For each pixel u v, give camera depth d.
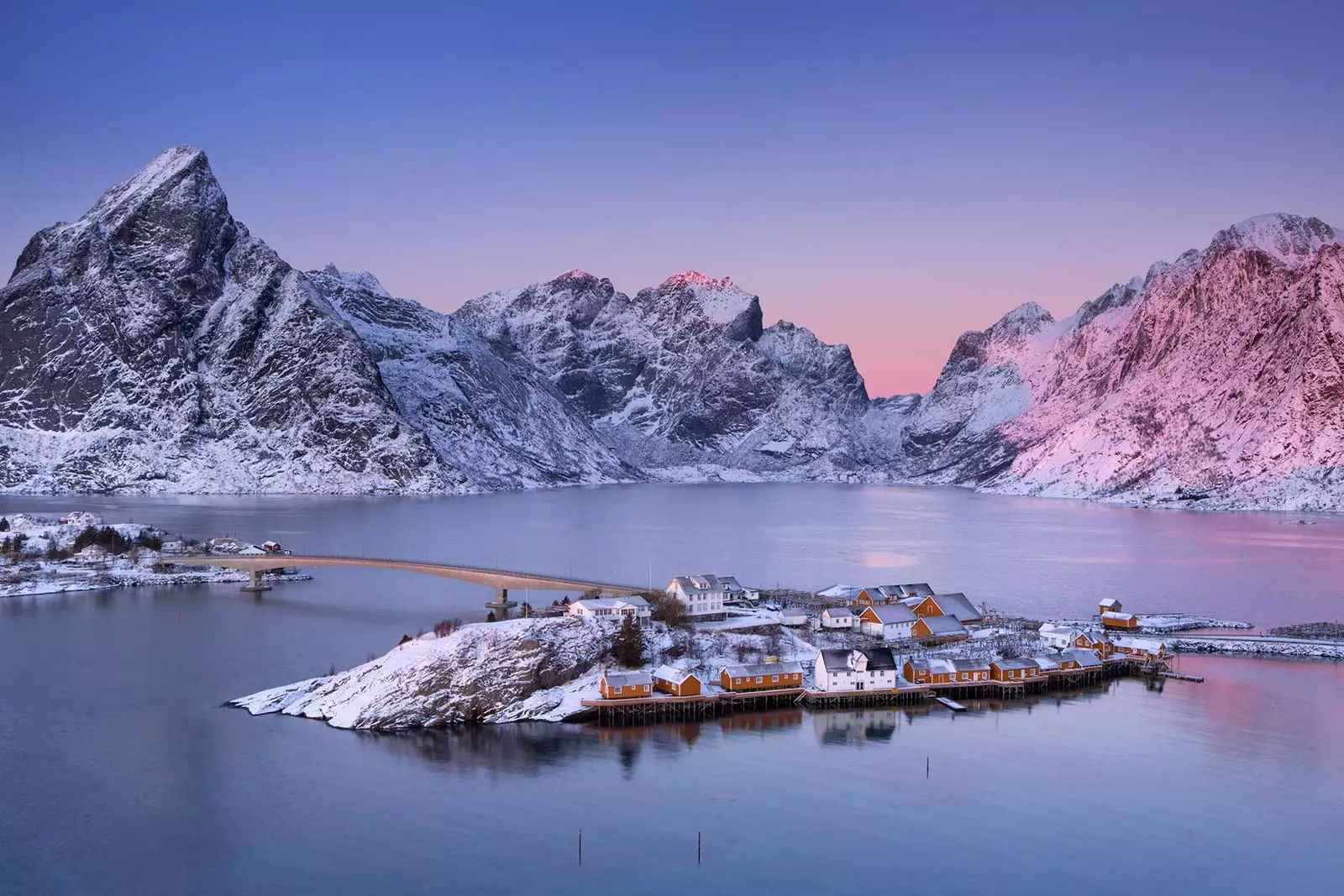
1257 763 126.19
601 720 141.00
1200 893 96.88
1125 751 130.25
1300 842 106.25
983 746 132.12
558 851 104.31
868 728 138.50
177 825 109.81
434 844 105.69
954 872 100.19
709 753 129.25
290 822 110.62
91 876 100.25
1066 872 100.25
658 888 97.38
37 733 136.50
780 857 102.88
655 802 115.06
